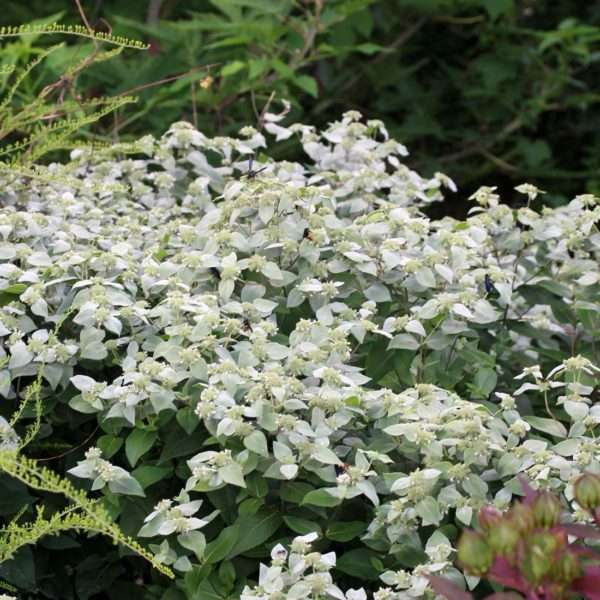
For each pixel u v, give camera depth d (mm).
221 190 3410
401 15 6125
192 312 2699
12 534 2332
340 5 4918
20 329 2648
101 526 2354
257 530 2395
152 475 2484
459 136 6004
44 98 3492
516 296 3232
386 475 2387
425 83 6328
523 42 6160
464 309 2660
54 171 3334
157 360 2697
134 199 3469
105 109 3291
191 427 2455
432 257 2799
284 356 2576
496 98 5910
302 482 2449
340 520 2543
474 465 2502
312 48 5043
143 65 4641
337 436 2525
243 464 2371
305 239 2855
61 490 2197
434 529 2449
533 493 1973
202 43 5043
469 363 2900
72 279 2809
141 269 2900
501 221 3178
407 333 2756
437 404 2502
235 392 2469
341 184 3432
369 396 2506
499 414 2604
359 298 2883
